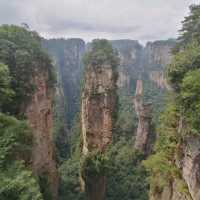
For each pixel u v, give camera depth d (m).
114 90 50.28
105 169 45.16
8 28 31.56
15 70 27.73
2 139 17.67
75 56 164.12
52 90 39.66
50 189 32.81
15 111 26.89
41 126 33.09
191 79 17.06
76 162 50.56
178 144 20.53
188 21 26.00
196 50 20.19
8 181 14.56
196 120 16.42
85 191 44.22
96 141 48.72
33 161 27.28
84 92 49.66
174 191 19.39
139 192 42.66
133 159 50.03
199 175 16.08
